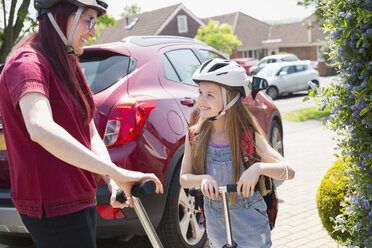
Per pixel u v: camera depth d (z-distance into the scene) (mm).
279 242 3709
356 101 2242
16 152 1726
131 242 4004
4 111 1707
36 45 1748
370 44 2225
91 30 1836
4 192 3201
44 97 1608
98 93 3277
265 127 5293
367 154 2371
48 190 1719
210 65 2189
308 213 4414
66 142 1573
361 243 2576
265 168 2055
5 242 4172
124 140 3117
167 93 3670
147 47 3918
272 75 18891
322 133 9984
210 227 2309
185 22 38219
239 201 2234
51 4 1741
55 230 1758
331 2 2430
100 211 3000
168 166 3338
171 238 3408
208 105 2199
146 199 3131
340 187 3041
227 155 2248
